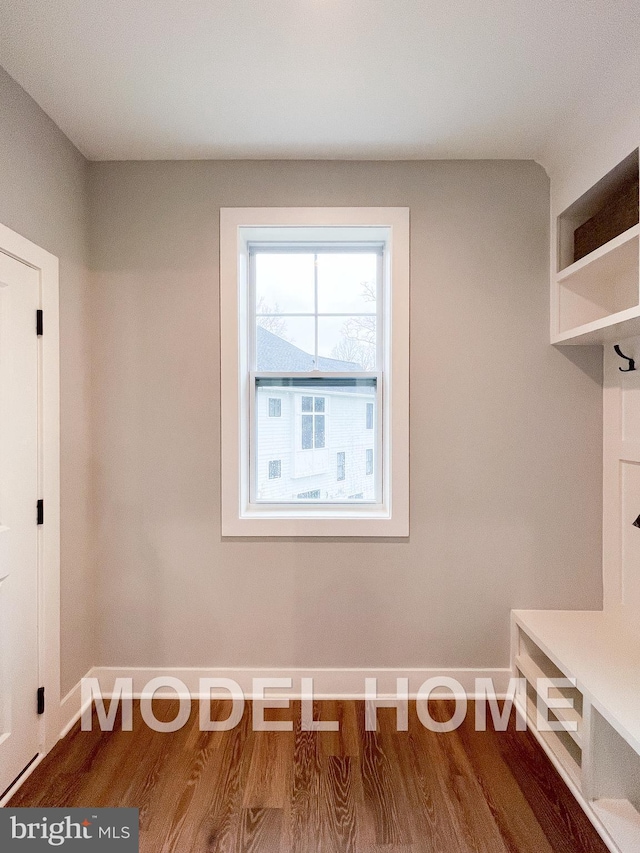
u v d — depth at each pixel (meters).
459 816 1.67
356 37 1.64
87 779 1.84
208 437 2.42
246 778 1.84
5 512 1.78
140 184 2.40
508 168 2.40
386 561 2.42
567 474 2.42
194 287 2.41
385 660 2.42
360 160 2.40
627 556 2.25
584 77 1.83
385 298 2.53
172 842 1.57
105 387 2.42
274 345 2.58
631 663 1.88
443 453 2.42
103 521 2.43
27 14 1.54
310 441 2.59
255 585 2.43
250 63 1.76
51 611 2.03
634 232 1.76
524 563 2.42
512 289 2.41
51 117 2.06
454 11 1.53
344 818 1.66
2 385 1.76
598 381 2.41
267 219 2.39
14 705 1.81
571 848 1.55
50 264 2.04
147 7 1.51
